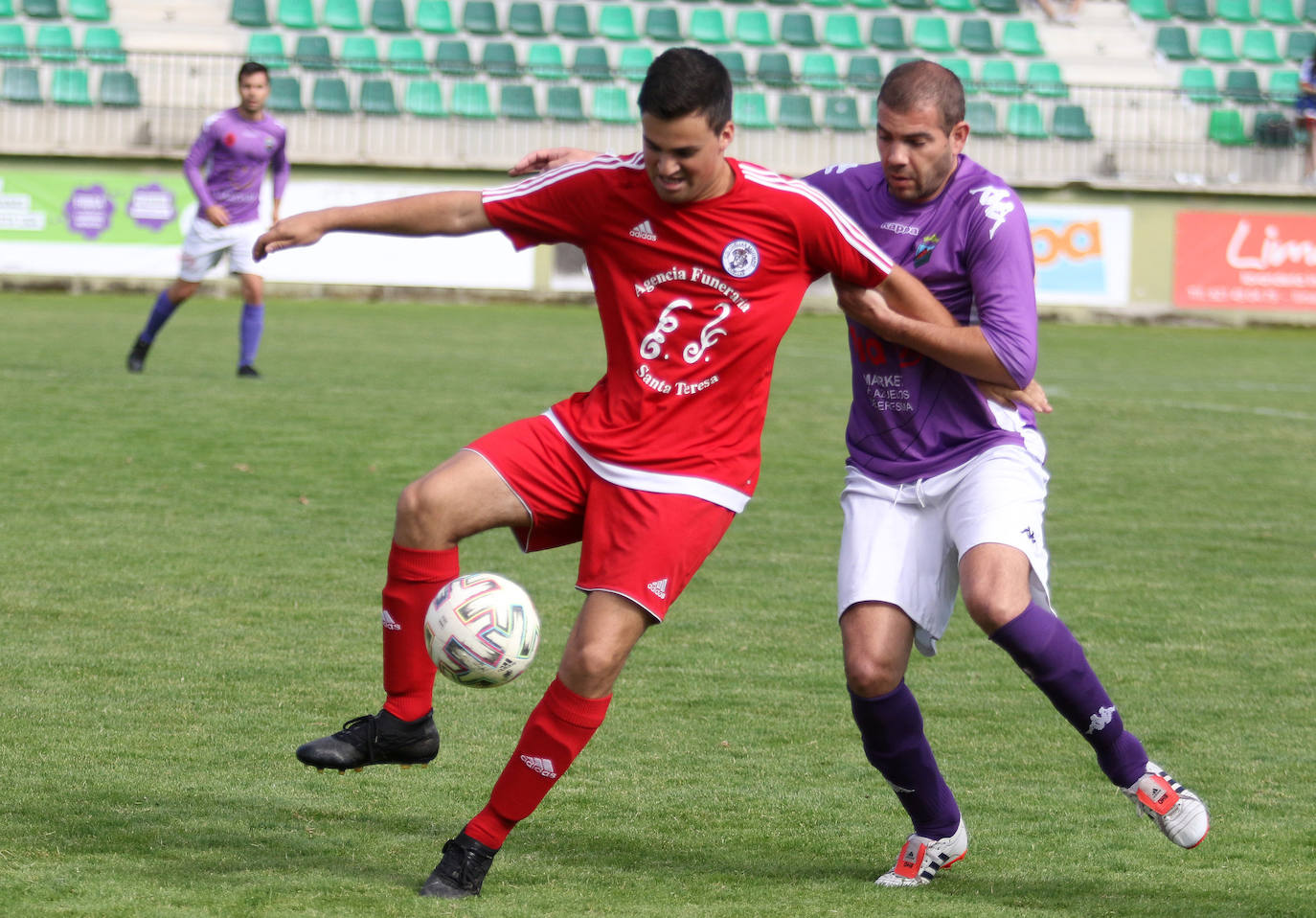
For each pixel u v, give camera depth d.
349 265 79.38
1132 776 12.62
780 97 89.19
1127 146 85.44
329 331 62.78
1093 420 45.44
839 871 12.68
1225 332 81.69
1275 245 84.56
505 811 11.66
